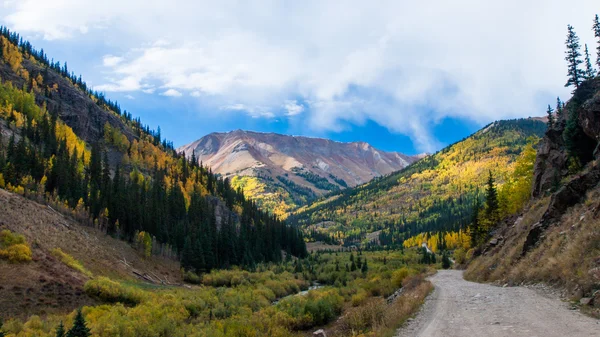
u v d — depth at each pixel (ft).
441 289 82.94
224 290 183.42
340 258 406.41
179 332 84.64
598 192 80.89
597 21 146.10
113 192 321.11
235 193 633.61
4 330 83.87
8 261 133.69
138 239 277.03
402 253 465.06
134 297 139.03
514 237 116.37
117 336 77.77
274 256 407.44
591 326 36.22
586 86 137.28
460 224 553.64
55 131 467.11
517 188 190.70
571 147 127.44
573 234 71.20
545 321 40.40
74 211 269.03
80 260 187.52
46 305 119.14
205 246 303.27
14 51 652.48
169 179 535.60
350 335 57.88
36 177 306.55
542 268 70.95
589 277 50.78
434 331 41.19
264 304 136.15
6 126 422.41
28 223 184.44
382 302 90.17
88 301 129.70
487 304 55.98
